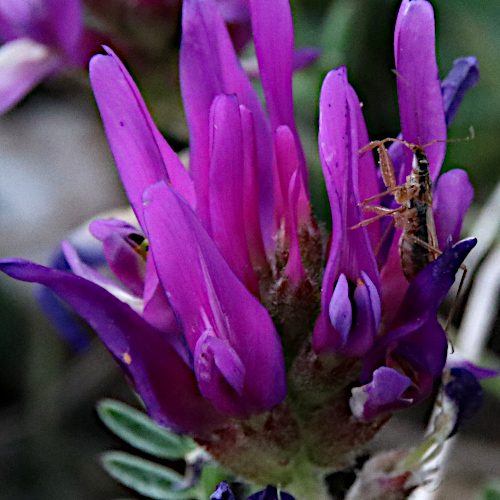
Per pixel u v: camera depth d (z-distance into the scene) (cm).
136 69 26
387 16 33
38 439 36
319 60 30
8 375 38
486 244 25
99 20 26
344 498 21
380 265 21
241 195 20
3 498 35
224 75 21
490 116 33
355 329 20
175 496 22
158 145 20
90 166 44
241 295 20
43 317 38
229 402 20
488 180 33
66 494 35
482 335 25
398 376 20
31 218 42
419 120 21
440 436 21
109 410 23
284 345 21
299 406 21
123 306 20
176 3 25
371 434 21
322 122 20
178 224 20
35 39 26
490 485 24
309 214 21
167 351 20
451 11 33
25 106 47
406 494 21
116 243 21
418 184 20
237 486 21
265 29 21
